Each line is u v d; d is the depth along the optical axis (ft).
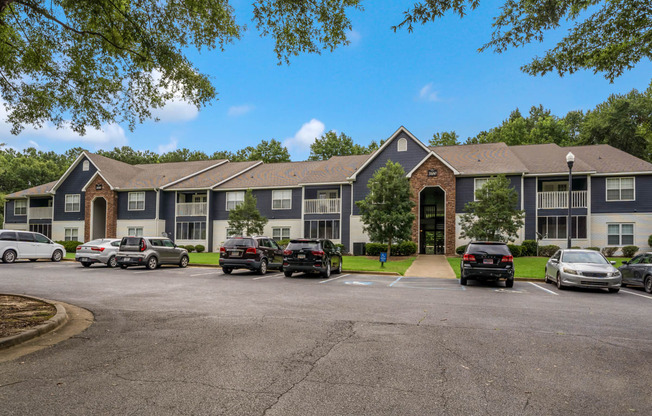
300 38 30.48
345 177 106.11
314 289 41.29
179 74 34.40
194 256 92.12
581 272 42.78
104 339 20.51
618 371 16.12
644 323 25.70
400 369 16.05
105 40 32.76
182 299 33.83
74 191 126.72
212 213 116.57
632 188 88.94
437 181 94.73
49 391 13.46
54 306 28.19
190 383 14.26
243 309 29.22
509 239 74.84
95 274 54.70
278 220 111.34
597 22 26.84
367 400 12.89
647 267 44.01
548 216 92.22
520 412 12.16
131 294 36.58
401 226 79.87
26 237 75.10
